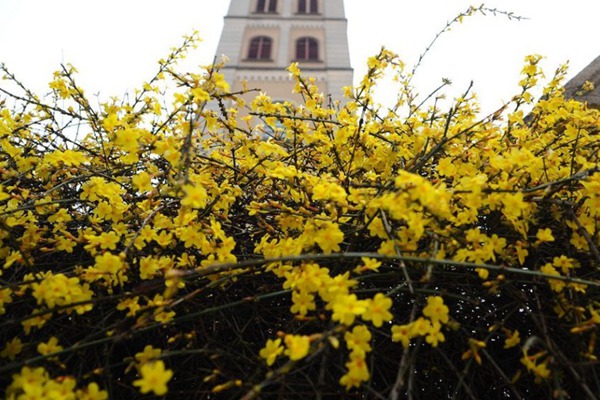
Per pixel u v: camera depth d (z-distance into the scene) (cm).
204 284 135
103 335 124
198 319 130
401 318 140
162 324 109
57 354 98
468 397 128
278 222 148
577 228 128
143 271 120
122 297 106
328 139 167
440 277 132
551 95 199
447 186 160
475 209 121
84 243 132
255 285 141
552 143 164
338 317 91
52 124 210
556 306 120
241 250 159
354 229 132
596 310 116
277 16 1636
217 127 182
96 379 122
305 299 107
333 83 1308
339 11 1691
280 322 138
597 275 134
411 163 167
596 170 119
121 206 141
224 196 144
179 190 112
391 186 126
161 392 80
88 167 167
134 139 120
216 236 127
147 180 128
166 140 128
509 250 122
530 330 137
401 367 97
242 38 1505
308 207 138
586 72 319
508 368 133
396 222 136
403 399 133
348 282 104
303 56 1427
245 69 1330
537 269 135
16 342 108
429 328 101
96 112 183
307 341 90
